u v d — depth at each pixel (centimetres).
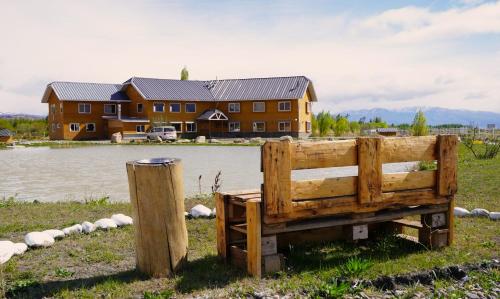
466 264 587
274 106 5775
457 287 526
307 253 648
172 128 5238
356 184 600
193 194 1398
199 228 802
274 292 502
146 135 5353
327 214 582
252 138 5516
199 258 638
